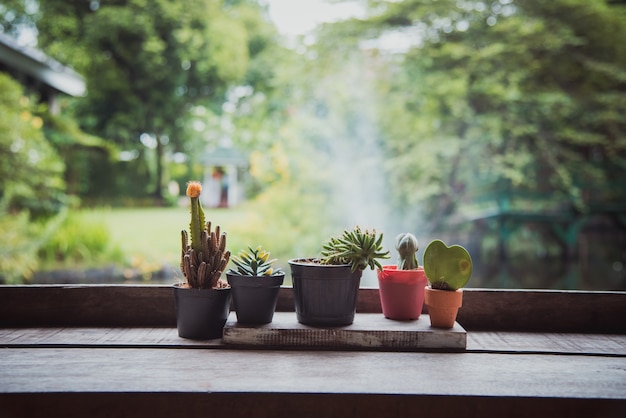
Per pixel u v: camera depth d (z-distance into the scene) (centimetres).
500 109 874
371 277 465
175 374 80
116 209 1064
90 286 109
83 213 810
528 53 847
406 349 94
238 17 1354
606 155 979
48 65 794
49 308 108
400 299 102
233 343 94
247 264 101
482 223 993
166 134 1377
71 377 78
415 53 866
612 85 912
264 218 771
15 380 77
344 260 99
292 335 94
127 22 1162
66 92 897
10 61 728
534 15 870
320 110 1045
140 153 1362
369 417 73
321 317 96
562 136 895
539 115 873
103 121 1361
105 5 1223
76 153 1077
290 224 771
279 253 743
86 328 107
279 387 75
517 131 845
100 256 716
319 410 73
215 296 97
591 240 1066
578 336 105
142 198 1327
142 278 691
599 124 913
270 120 1355
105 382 76
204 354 90
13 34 1292
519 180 857
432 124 880
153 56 1213
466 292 110
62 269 638
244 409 73
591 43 891
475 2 870
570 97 896
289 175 824
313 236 760
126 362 85
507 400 73
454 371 83
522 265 920
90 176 1220
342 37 916
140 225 866
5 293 108
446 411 73
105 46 1252
